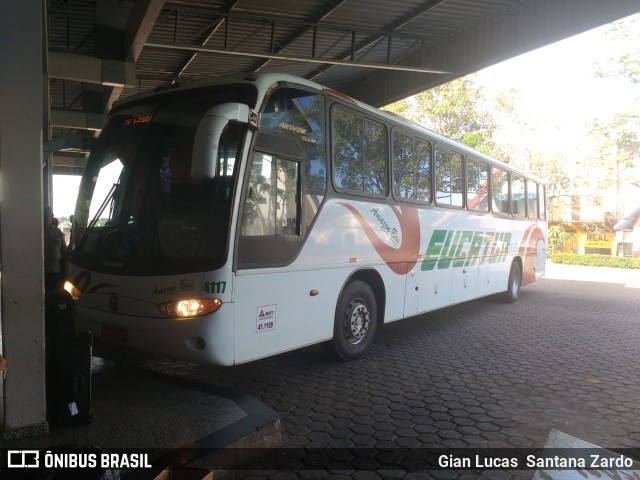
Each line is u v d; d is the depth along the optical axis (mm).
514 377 5859
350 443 4035
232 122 4461
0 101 3336
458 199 8898
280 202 4930
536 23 10305
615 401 5094
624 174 31578
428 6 10500
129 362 6137
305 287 5254
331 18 11039
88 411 3785
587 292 15188
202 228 4391
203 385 4668
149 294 4461
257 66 14047
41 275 3523
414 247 7391
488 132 29312
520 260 12383
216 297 4230
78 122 13852
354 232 6043
